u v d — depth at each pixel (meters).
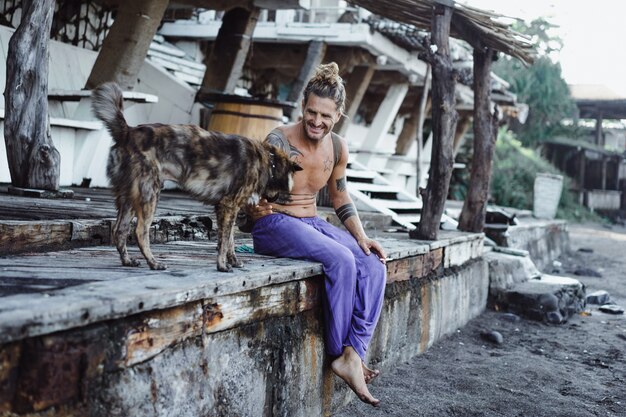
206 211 5.45
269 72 13.98
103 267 3.14
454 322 6.66
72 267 3.10
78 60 9.27
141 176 3.04
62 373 2.15
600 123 37.62
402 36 11.30
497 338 6.39
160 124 3.15
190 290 2.66
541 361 5.85
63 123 7.23
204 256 3.82
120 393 2.38
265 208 3.95
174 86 10.00
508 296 7.89
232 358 3.05
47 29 5.47
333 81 3.77
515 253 9.30
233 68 9.73
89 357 2.24
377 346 4.75
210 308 2.86
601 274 12.52
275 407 3.43
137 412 2.46
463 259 7.16
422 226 6.36
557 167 33.59
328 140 4.05
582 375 5.53
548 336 6.96
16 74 5.40
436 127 6.20
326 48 11.41
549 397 4.82
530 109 32.16
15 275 2.77
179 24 11.72
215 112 8.80
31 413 2.07
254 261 3.63
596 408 4.67
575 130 34.88
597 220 29.66
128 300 2.35
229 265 3.24
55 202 5.13
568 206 29.50
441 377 5.05
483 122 8.13
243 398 3.13
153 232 4.55
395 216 8.34
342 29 10.73
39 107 5.52
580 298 8.57
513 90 31.92
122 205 3.21
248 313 3.15
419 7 6.25
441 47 6.10
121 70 7.82
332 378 4.00
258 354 3.26
